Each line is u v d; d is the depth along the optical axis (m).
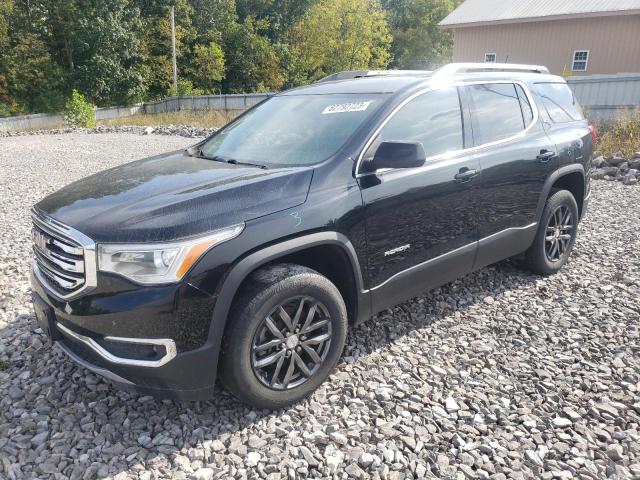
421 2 55.47
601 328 3.93
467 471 2.54
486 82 4.32
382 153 3.16
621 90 14.48
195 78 44.19
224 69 44.97
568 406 3.02
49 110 38.12
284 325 2.92
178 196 2.85
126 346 2.62
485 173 3.98
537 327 3.95
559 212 4.87
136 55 41.00
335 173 3.15
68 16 39.59
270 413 2.98
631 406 3.01
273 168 3.27
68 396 3.12
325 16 47.72
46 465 2.58
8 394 3.16
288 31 50.62
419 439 2.76
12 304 4.38
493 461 2.62
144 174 3.41
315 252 3.16
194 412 2.98
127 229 2.61
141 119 27.09
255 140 3.82
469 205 3.89
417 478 2.51
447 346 3.69
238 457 2.65
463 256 3.95
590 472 2.52
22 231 6.46
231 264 2.67
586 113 14.11
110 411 3.00
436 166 3.65
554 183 5.00
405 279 3.56
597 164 9.90
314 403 3.06
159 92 44.28
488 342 3.74
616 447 2.66
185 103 35.25
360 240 3.21
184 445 2.72
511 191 4.24
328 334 3.09
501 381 3.27
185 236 2.58
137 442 2.75
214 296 2.63
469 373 3.36
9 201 8.24
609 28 25.00
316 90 4.23
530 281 4.82
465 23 28.69
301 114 3.87
